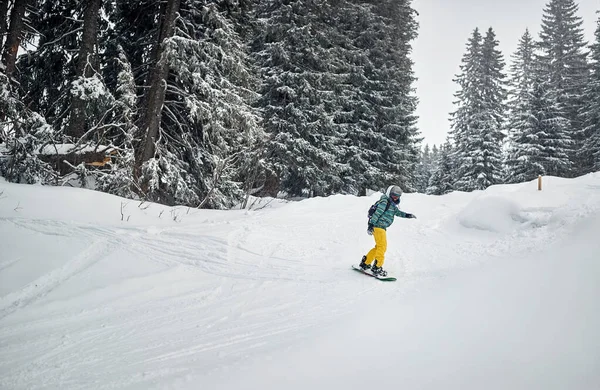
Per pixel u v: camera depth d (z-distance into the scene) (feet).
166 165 32.68
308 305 13.30
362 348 8.49
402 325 9.78
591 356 6.25
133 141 34.06
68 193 25.20
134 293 14.55
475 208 24.52
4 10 31.19
